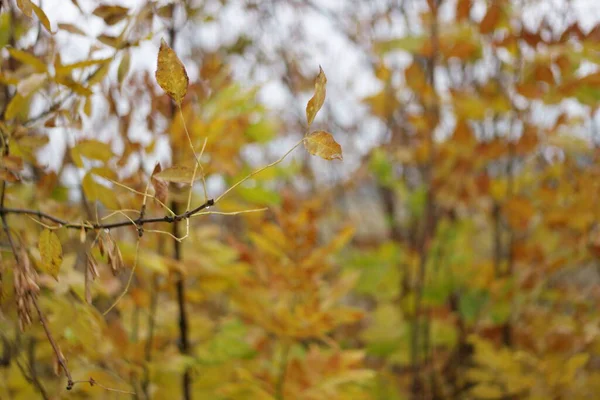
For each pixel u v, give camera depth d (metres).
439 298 2.29
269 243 1.66
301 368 1.69
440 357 2.56
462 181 2.27
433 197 2.35
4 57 1.50
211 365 1.74
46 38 1.56
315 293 1.68
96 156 1.41
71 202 1.62
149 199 1.53
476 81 2.44
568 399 1.93
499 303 2.15
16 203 1.45
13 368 1.59
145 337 1.72
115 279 1.64
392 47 2.18
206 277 1.68
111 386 1.54
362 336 2.32
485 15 1.93
